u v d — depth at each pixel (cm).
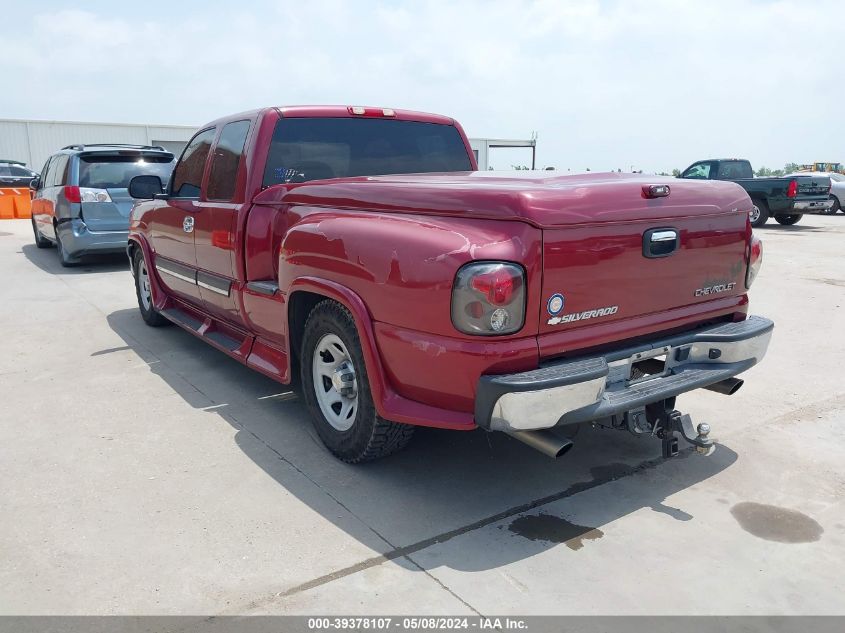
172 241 550
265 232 422
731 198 353
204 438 407
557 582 271
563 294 288
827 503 333
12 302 786
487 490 346
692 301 345
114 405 461
